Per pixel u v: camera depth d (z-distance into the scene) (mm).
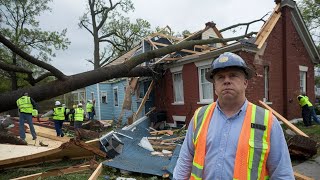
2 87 32281
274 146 1703
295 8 12719
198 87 12203
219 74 1871
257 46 10758
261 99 11008
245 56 10500
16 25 27594
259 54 11133
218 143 1776
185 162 2016
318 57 14266
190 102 12672
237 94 1814
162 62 13695
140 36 32281
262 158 1686
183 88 13117
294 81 12781
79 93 29797
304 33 13359
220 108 1889
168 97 14148
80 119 13188
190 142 1985
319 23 24625
